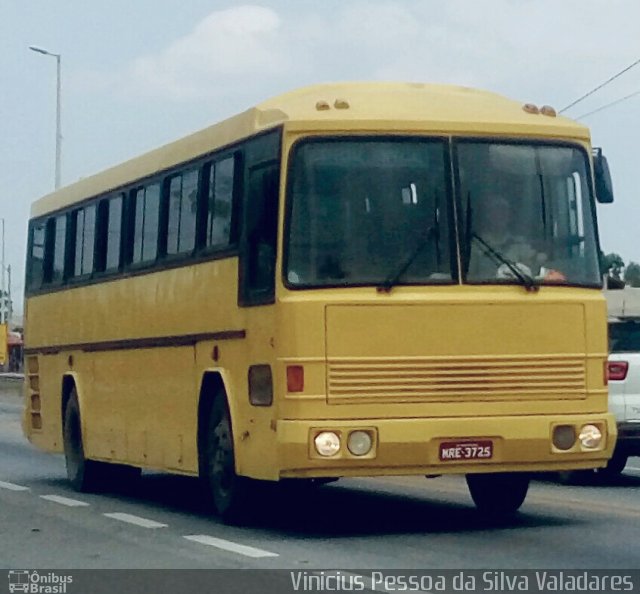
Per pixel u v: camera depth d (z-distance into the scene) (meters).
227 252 14.38
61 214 20.70
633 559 12.10
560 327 13.48
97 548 13.42
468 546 12.98
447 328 13.17
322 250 13.10
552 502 16.80
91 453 18.95
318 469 12.86
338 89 14.18
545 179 13.69
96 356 18.80
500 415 13.23
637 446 18.55
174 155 16.19
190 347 15.44
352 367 12.98
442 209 13.34
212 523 15.29
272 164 13.40
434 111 13.57
